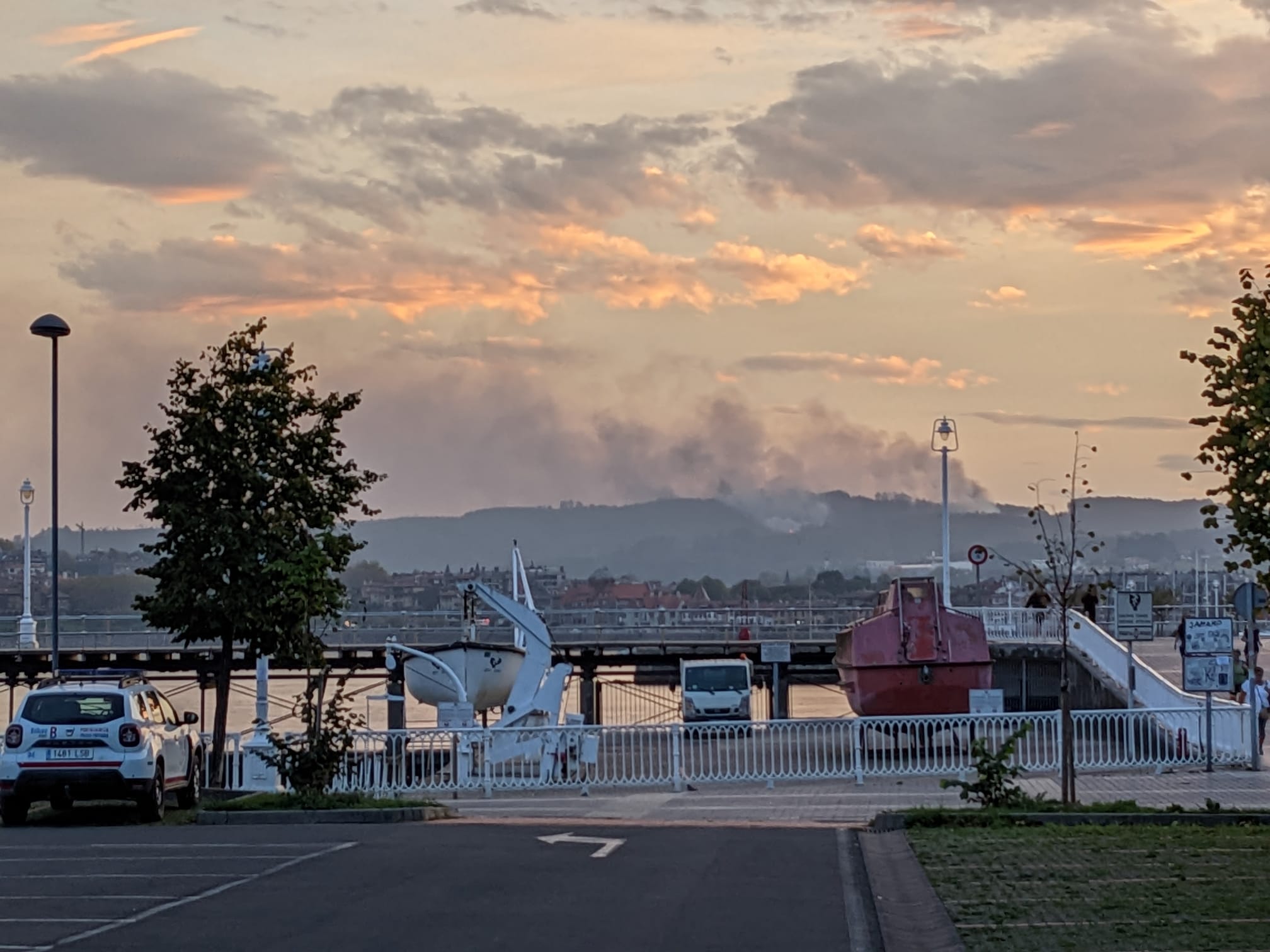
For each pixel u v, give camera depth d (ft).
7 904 50.85
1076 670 159.84
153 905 50.44
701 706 183.83
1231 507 58.65
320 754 85.30
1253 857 59.47
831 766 107.24
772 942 44.42
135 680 85.30
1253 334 59.11
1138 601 117.50
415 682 174.60
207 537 109.81
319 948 43.11
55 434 119.65
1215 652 103.30
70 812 87.61
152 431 112.16
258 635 111.34
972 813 72.90
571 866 59.77
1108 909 48.52
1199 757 107.96
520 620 131.13
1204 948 42.37
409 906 50.08
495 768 109.09
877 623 143.64
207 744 111.75
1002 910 48.60
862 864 60.85
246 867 59.26
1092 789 94.79
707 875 57.52
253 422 111.96
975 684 142.51
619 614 245.24
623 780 102.68
